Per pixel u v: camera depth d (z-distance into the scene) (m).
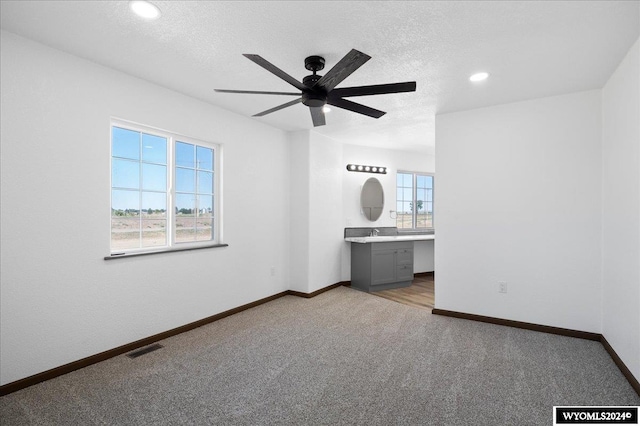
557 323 3.10
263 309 3.93
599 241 2.92
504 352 2.68
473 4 1.74
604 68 2.51
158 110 2.93
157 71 2.64
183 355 2.62
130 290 2.73
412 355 2.62
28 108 2.14
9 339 2.07
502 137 3.38
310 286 4.53
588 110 2.97
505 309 3.36
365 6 1.77
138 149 2.92
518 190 3.30
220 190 3.62
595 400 1.99
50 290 2.25
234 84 2.89
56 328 2.28
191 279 3.24
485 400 1.98
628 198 2.29
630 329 2.22
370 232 5.57
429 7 1.77
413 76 2.67
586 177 2.97
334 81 1.96
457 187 3.64
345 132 4.62
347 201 5.38
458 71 2.57
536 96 3.14
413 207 6.22
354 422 1.77
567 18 1.86
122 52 2.32
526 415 1.83
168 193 3.15
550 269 3.13
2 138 2.04
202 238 3.48
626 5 1.73
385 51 2.26
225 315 3.61
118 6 1.79
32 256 2.17
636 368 2.10
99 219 2.52
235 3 1.75
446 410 1.88
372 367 2.42
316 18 1.88
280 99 3.30
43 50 2.21
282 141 4.53
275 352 2.69
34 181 2.17
